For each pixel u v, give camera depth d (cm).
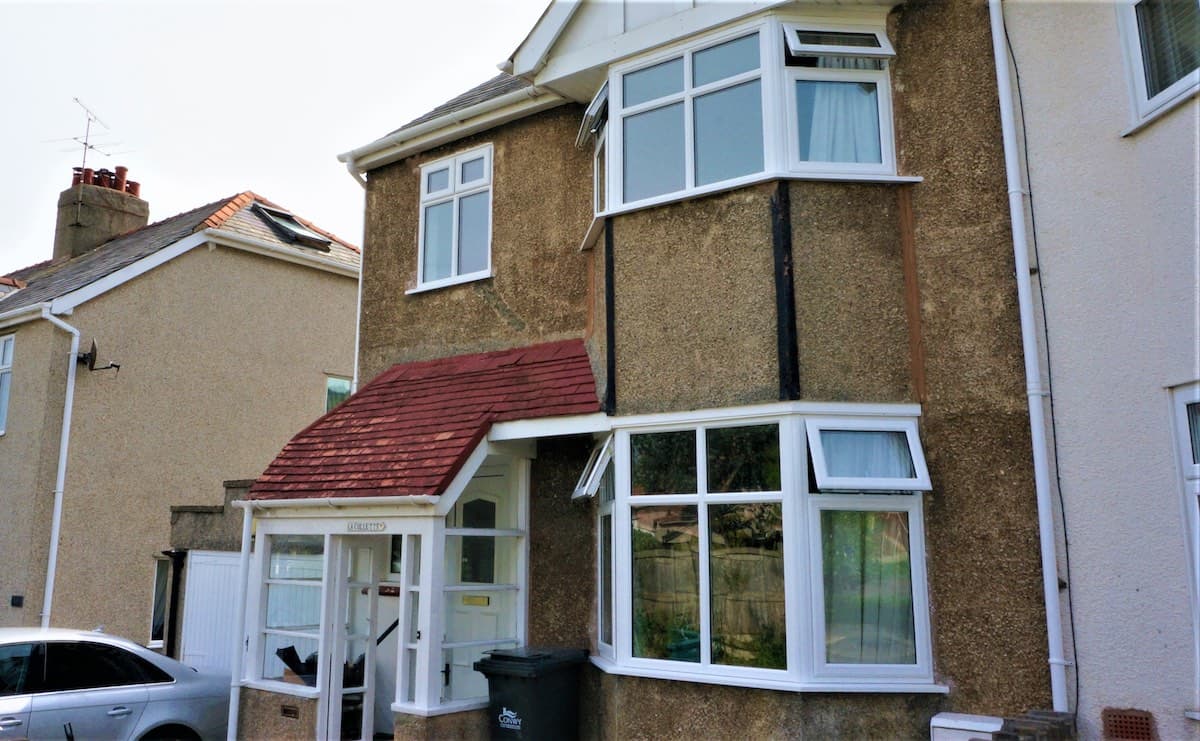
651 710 765
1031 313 694
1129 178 640
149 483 1497
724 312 777
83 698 791
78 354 1429
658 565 789
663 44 858
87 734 782
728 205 793
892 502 721
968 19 771
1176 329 598
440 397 991
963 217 745
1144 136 631
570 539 921
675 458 794
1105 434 641
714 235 796
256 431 1653
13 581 1363
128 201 1933
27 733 744
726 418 757
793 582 700
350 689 940
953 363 730
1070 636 645
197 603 1188
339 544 931
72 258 1842
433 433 920
